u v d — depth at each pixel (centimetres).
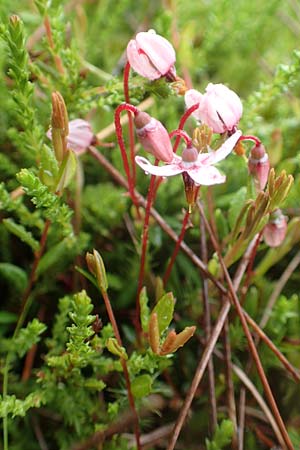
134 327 14
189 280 15
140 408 14
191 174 11
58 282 15
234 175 16
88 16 19
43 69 15
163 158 12
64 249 14
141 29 18
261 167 12
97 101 14
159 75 12
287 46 19
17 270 14
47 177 12
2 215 15
